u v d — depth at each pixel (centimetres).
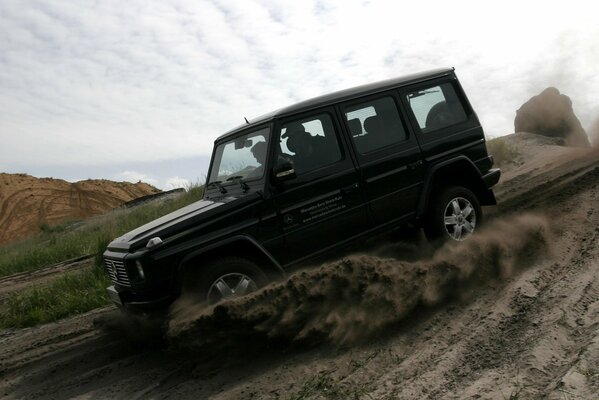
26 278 1093
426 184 595
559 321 414
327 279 475
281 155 518
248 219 496
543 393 319
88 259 1178
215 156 608
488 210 856
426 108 620
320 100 551
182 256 464
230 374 425
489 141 1578
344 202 545
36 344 591
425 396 344
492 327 427
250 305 447
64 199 5412
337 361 412
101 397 427
